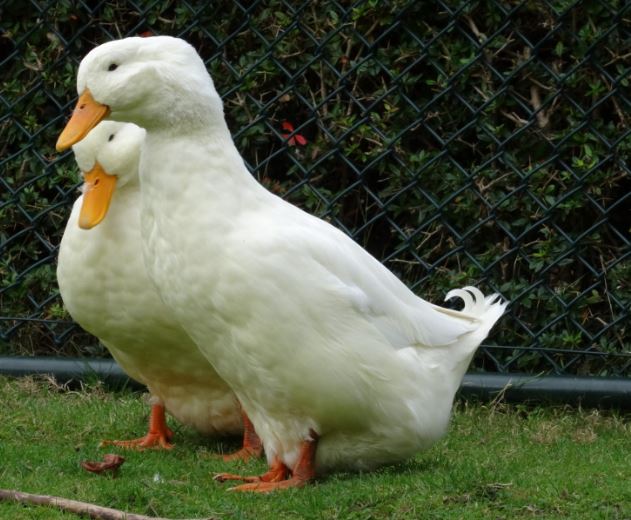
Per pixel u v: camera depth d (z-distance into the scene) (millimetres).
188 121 4812
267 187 7391
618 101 6930
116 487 4688
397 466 5234
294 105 7387
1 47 7785
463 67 6738
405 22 7070
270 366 4742
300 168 7039
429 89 7164
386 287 5039
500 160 7066
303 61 7238
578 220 7078
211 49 7418
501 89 6750
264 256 4680
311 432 4953
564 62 7055
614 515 4477
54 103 7473
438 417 5047
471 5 6922
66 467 5078
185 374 5605
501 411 6633
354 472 5137
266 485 4953
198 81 4828
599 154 6910
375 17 7086
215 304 4738
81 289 5457
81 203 5441
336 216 7355
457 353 5168
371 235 7453
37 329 7598
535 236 7148
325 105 7293
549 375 6656
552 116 7070
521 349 6711
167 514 4473
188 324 4902
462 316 5316
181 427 6203
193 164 4797
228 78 7340
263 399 4902
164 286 4895
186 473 5176
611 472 5152
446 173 7090
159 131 4836
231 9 7301
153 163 4832
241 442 5949
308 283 4695
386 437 4969
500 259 6848
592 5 6848
